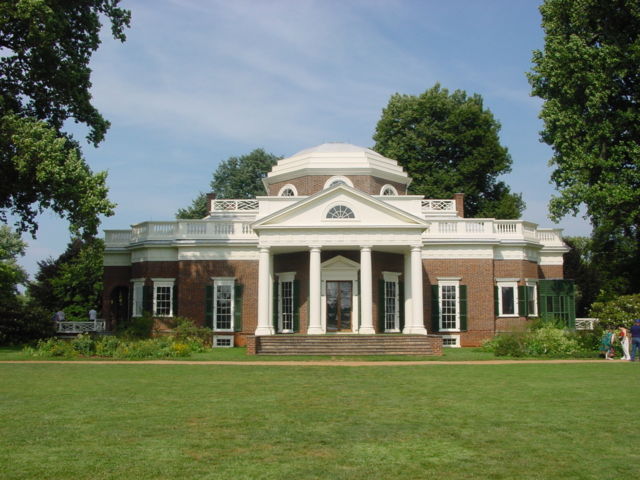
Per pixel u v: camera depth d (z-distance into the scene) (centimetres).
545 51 3912
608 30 3778
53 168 2903
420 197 4169
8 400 1658
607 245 5706
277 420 1391
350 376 2255
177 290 4288
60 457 1074
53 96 3312
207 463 1038
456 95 6956
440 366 2642
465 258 4303
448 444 1173
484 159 6419
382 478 959
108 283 4584
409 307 4022
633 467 1021
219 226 4341
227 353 3472
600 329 3450
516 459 1069
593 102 3591
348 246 3850
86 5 3412
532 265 4503
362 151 4769
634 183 3753
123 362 2797
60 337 4294
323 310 4062
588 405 1594
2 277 5134
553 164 3956
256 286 4281
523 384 2019
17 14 2834
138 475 970
